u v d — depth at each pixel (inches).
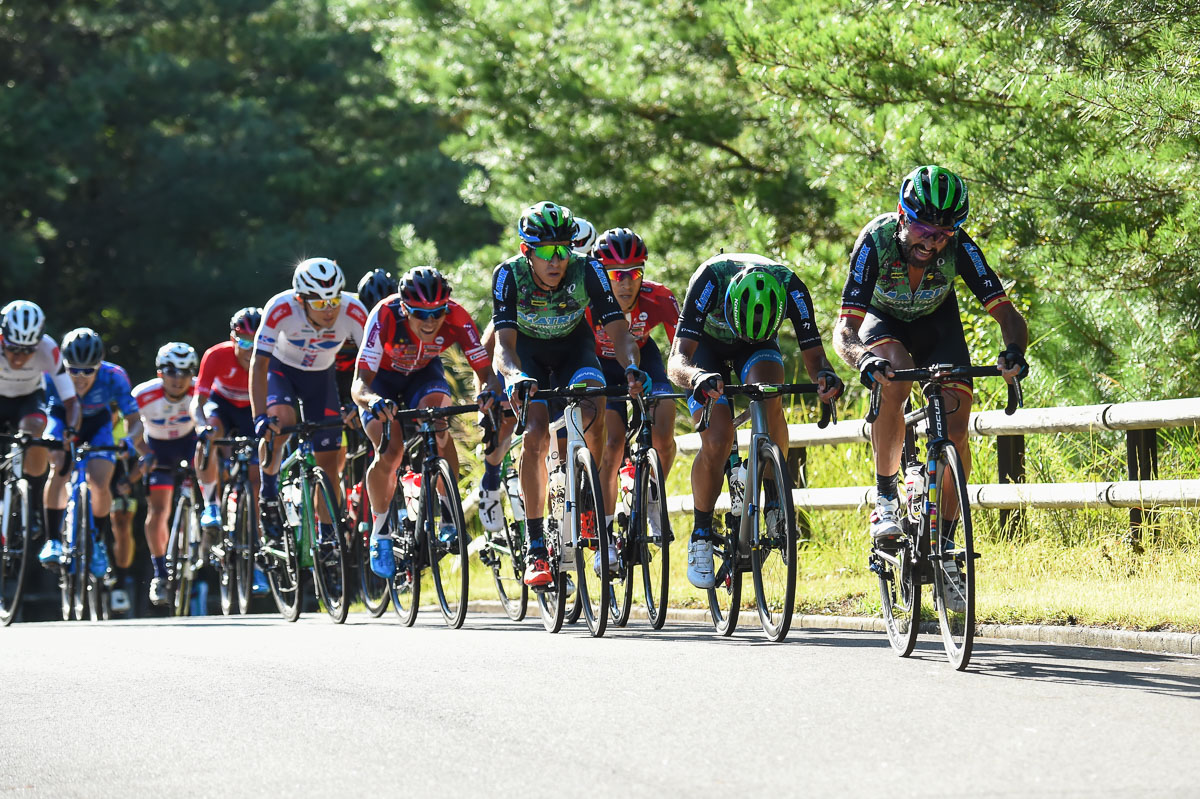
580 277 863.7
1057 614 818.8
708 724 548.1
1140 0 1054.4
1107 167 1086.4
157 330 3523.6
